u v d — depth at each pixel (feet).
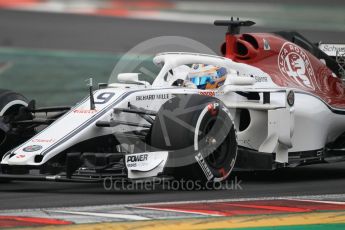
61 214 72.69
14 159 85.10
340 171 116.98
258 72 105.29
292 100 100.01
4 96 101.19
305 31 330.13
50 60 239.71
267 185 98.63
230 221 70.38
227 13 388.57
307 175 111.55
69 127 88.28
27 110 101.86
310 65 113.09
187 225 67.92
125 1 422.00
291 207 79.05
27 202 81.15
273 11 396.57
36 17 355.36
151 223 68.33
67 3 410.11
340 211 76.84
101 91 93.25
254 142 101.96
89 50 268.00
